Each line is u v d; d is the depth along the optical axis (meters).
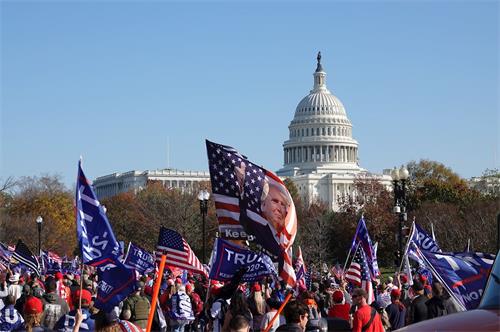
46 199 194.88
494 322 10.70
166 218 188.00
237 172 20.94
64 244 182.50
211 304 31.05
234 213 21.12
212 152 21.08
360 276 35.78
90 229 17.75
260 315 25.95
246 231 20.94
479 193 194.88
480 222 150.12
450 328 10.80
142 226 193.12
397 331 11.36
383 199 193.75
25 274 50.00
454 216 163.62
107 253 17.70
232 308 21.16
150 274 46.88
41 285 39.97
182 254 31.83
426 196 197.25
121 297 17.56
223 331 21.28
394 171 67.75
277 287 33.94
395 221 177.50
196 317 37.59
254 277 23.97
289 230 20.61
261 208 20.78
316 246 186.88
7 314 25.23
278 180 20.80
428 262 19.94
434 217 161.75
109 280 17.67
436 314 25.03
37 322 21.53
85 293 21.62
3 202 192.00
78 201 17.77
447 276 19.67
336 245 199.25
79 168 17.77
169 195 199.25
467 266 19.64
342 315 28.95
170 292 35.03
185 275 43.97
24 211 193.12
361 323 20.34
